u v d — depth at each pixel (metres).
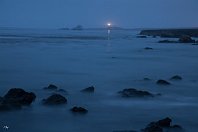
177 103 21.81
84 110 19.25
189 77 33.31
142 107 20.58
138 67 41.53
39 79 30.95
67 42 95.88
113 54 59.97
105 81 30.30
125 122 17.50
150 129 15.26
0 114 17.98
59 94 22.70
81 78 31.94
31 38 116.00
